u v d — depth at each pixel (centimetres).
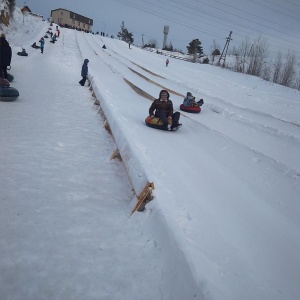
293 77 3925
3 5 3294
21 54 1933
